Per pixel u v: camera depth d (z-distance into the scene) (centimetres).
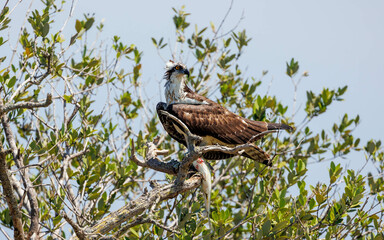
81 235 885
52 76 1198
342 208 1004
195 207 1012
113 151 1295
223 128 1275
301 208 1026
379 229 1063
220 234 991
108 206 1143
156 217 1026
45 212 1032
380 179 1255
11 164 1139
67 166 1201
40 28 1175
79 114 1300
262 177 1224
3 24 1099
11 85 1087
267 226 952
